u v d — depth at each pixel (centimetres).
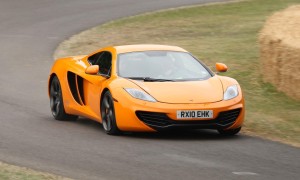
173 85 2583
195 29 5716
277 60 3384
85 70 2722
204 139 2509
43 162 2105
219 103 2512
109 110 2603
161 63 2727
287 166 2053
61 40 5409
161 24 5978
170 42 5159
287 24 3847
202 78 2677
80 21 6191
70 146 2359
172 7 6800
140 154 2220
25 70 4422
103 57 2869
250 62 4144
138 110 2497
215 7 6762
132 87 2561
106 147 2341
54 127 2781
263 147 2347
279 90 3384
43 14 6562
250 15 6281
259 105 3153
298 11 4456
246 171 1980
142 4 7038
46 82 4053
